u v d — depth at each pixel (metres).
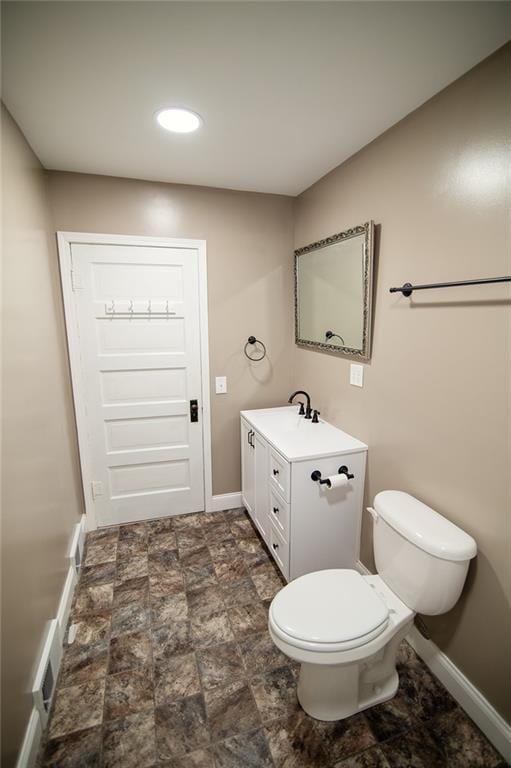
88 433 2.43
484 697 1.31
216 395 2.64
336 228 2.08
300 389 2.71
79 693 1.45
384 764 1.23
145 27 1.05
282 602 1.34
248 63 1.22
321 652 1.19
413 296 1.53
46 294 1.90
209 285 2.49
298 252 2.53
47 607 1.52
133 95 1.39
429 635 1.55
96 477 2.50
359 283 1.85
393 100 1.42
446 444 1.41
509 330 1.15
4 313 1.26
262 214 2.53
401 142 1.56
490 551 1.26
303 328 2.56
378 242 1.73
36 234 1.78
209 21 1.03
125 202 2.23
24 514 1.33
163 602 1.92
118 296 2.33
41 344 1.72
